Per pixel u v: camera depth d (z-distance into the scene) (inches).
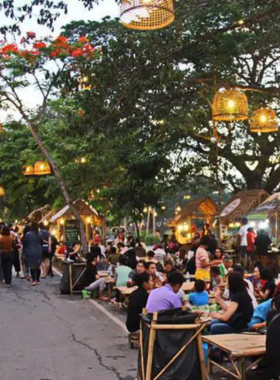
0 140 1328.7
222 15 504.7
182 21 470.6
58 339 395.5
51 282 753.0
